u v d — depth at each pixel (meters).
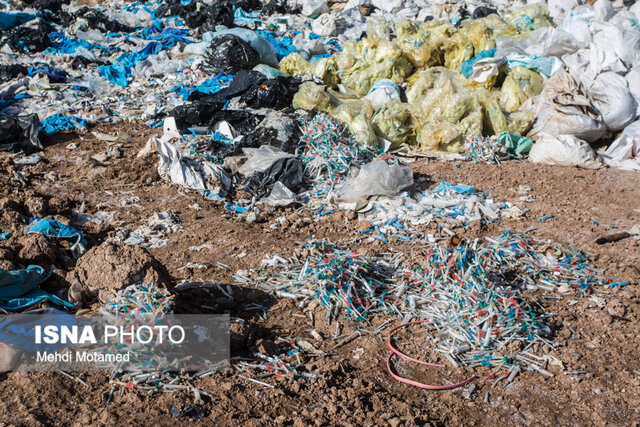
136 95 12.65
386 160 9.31
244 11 18.64
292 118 10.02
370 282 6.28
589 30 11.68
